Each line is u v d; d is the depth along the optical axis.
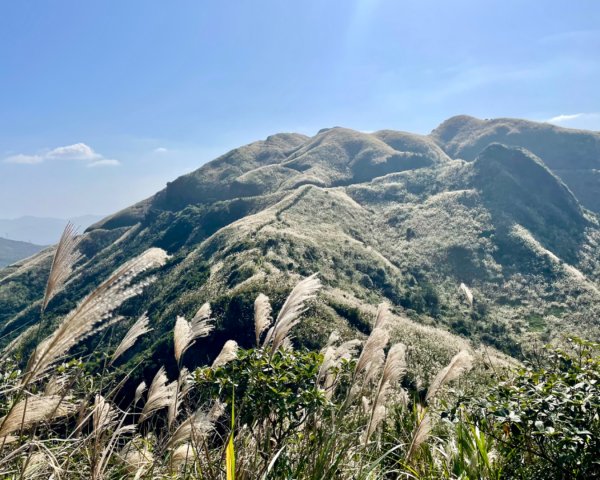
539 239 90.75
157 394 2.79
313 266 63.88
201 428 2.87
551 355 3.90
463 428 3.34
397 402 4.28
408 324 41.22
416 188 123.94
